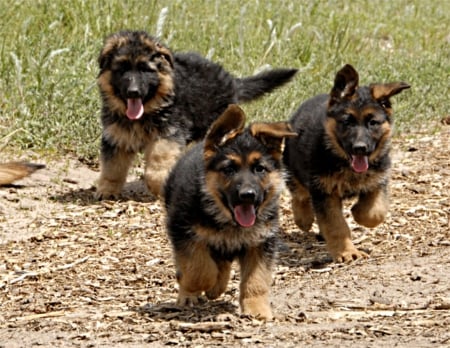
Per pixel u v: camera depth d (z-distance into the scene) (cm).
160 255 1221
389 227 1340
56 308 1016
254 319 930
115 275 1146
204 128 1562
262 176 957
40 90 1730
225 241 955
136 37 1509
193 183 955
